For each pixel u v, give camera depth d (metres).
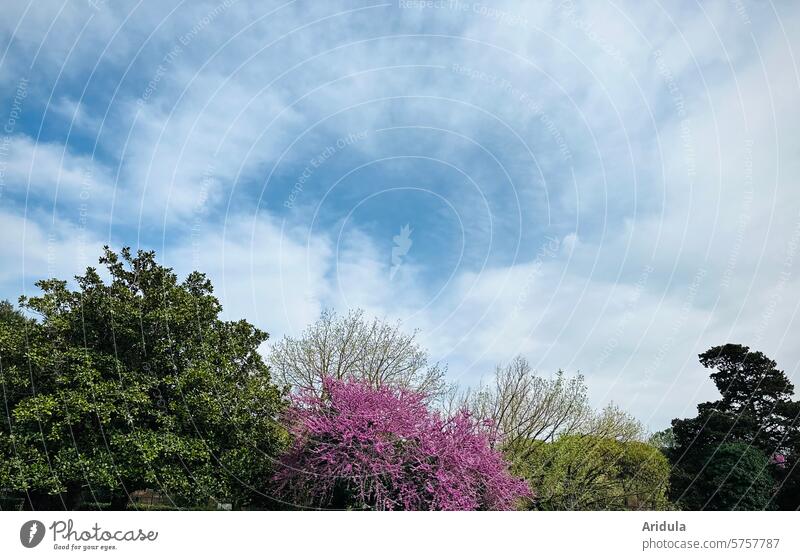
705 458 16.67
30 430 12.04
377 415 11.38
